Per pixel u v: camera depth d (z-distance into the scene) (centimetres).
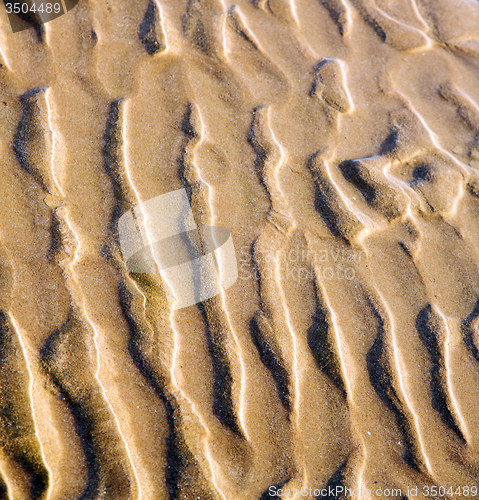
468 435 109
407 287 115
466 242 118
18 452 105
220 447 108
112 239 114
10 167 116
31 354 108
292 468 107
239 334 111
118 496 105
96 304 111
